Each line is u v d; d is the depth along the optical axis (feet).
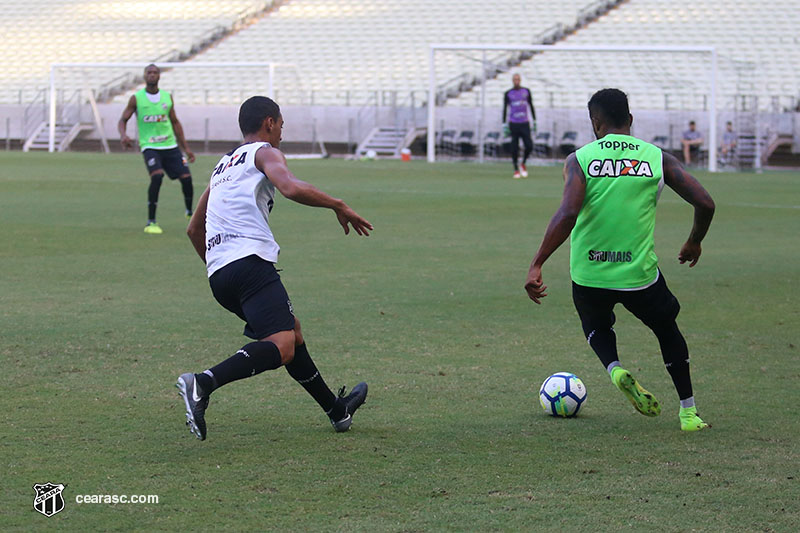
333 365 62.39
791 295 89.86
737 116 313.94
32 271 99.96
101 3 450.30
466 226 144.36
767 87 346.95
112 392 55.42
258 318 44.21
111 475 41.34
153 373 59.98
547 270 103.96
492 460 43.88
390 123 357.82
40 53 432.66
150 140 134.00
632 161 48.55
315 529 35.53
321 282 94.79
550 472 42.27
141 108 132.77
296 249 118.62
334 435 47.67
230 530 35.45
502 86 371.15
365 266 105.40
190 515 36.86
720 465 43.32
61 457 43.68
